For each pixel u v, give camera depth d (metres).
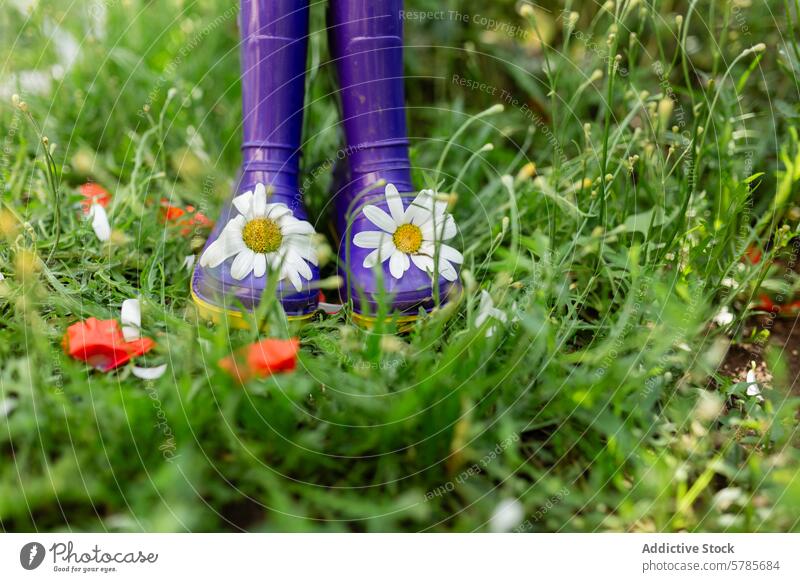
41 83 1.32
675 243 0.92
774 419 0.73
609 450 0.69
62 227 1.00
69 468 0.60
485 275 0.92
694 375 0.83
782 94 1.19
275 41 0.88
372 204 0.89
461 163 1.22
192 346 0.69
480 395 0.70
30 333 0.74
